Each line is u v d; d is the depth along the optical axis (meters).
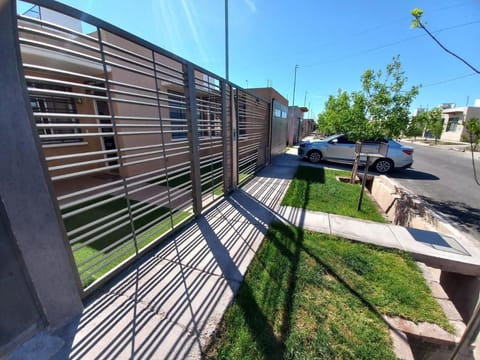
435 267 2.74
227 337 1.64
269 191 5.28
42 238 1.54
